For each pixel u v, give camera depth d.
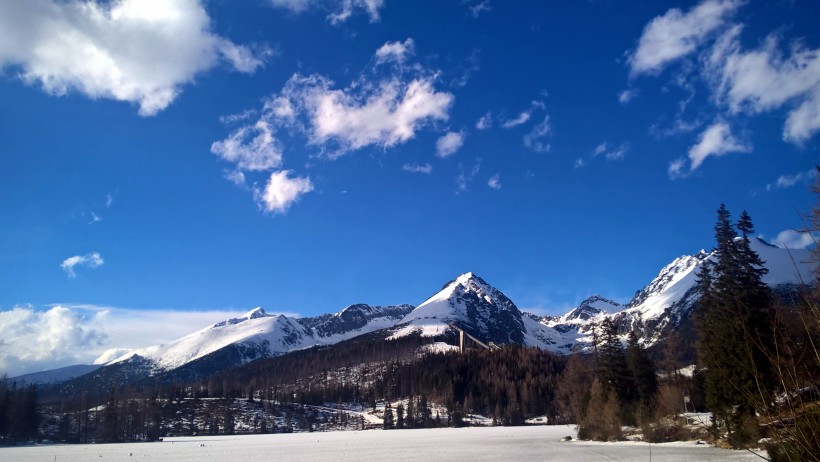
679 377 80.75
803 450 7.90
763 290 56.69
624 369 89.94
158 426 181.12
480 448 87.31
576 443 84.62
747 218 60.72
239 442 141.88
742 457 44.97
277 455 91.06
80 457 96.62
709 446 56.16
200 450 111.88
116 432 159.38
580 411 105.06
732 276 58.06
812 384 8.17
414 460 70.75
